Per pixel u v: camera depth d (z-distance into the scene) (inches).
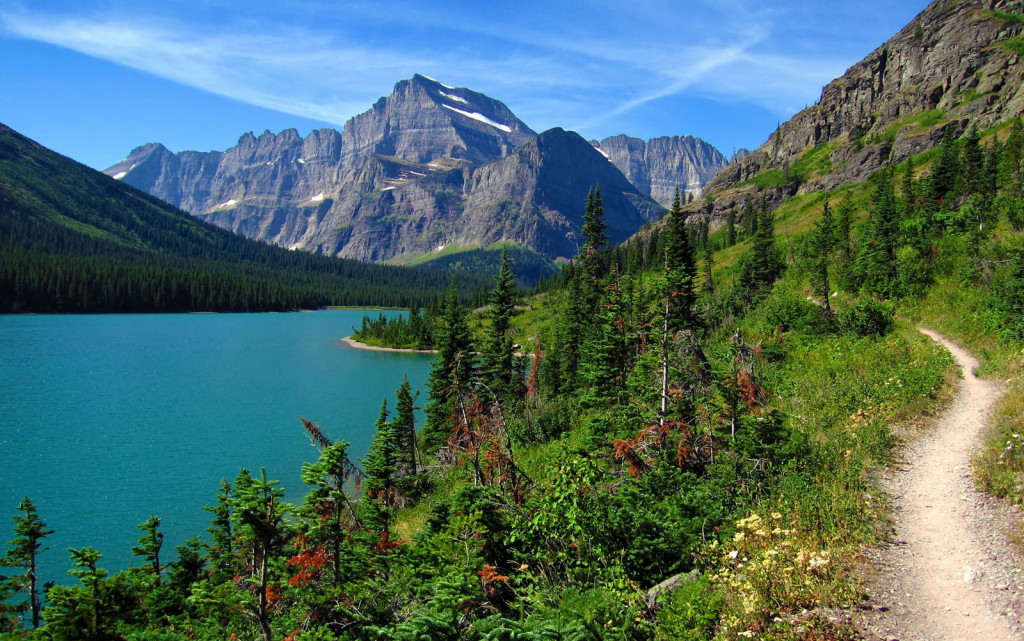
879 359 1042.7
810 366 1139.9
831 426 702.5
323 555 446.0
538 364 2116.1
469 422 1063.6
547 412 1540.4
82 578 577.0
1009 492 417.4
